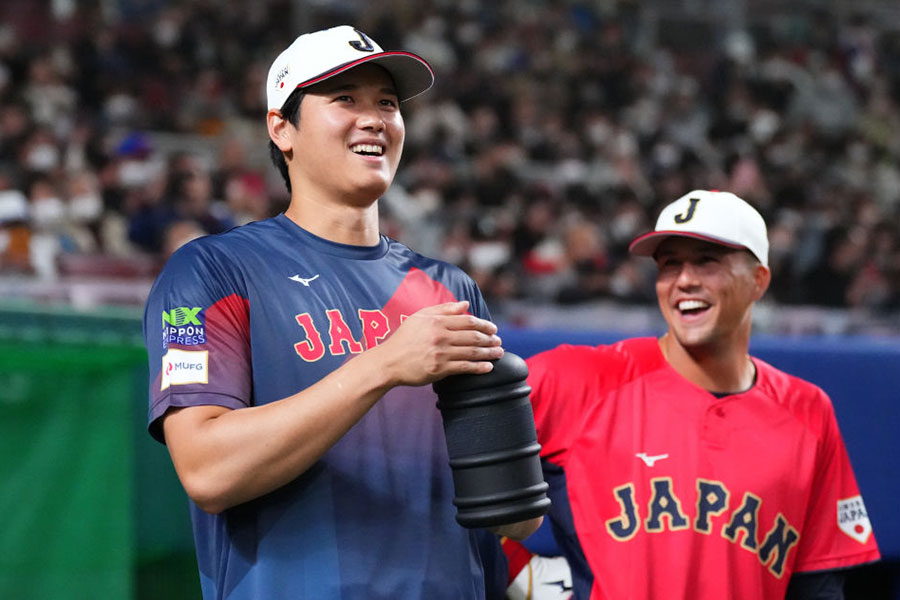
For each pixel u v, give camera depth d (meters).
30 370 9.02
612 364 9.65
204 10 46.75
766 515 9.14
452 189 36.97
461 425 6.60
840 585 9.71
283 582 6.60
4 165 33.44
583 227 33.44
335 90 7.32
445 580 6.95
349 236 7.56
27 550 8.87
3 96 37.25
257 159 38.56
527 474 6.61
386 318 7.35
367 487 6.87
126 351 9.45
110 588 9.15
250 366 6.96
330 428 6.23
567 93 48.97
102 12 45.12
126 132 38.84
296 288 7.18
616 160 43.22
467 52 50.00
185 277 6.97
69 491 9.08
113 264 23.72
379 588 6.68
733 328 9.46
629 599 8.87
